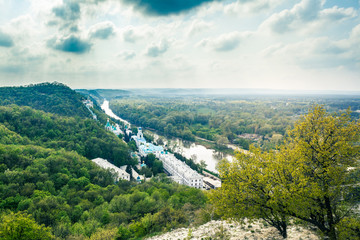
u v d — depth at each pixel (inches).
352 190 1232.2
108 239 2306.8
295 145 1409.9
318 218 1285.7
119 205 3294.8
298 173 1229.7
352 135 1226.6
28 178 3969.0
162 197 3666.3
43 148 5575.8
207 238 1702.8
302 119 1424.7
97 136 7642.7
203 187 5595.5
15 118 6963.6
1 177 3732.8
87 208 3346.5
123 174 5595.5
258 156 1427.2
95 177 4817.9
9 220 2043.6
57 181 4227.4
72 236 2434.8
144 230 2497.5
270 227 1648.6
